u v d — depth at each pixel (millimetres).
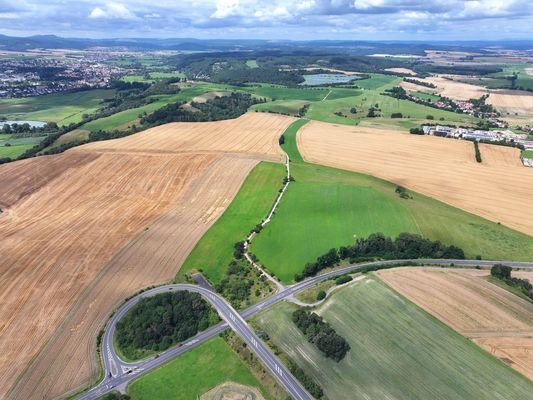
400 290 81562
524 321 72938
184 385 66625
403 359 66438
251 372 68438
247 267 96438
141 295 86188
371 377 64188
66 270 92750
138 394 65062
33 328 76812
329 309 78500
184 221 115750
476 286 82500
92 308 82312
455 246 98500
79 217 117562
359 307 77875
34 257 97188
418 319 73812
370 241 98625
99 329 77500
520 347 67312
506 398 59156
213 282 91375
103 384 66812
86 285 88250
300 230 108438
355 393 62281
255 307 82812
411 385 62156
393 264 92188
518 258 94625
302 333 73688
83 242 104125
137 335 75562
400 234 100125
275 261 97625
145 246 102875
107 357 72125
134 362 71438
